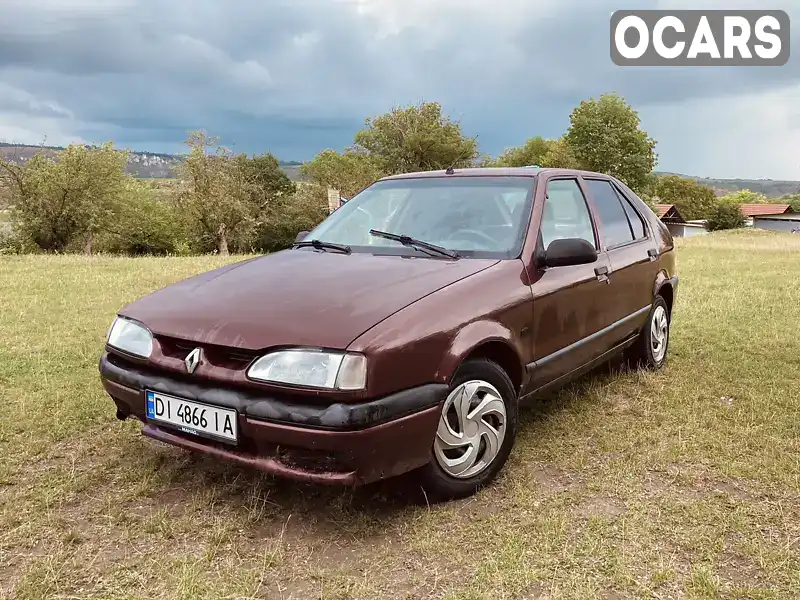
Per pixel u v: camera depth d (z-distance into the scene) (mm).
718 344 5980
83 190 35781
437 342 2773
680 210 93938
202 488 3131
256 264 3600
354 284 3037
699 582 2361
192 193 44438
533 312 3365
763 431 3822
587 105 69938
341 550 2621
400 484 3043
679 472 3293
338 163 63938
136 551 2598
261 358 2611
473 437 3029
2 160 34500
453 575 2439
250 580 2375
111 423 3959
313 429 2479
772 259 15102
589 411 4203
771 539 2656
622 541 2652
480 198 3850
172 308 3059
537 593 2318
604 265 4145
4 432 3781
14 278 10109
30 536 2693
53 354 5465
